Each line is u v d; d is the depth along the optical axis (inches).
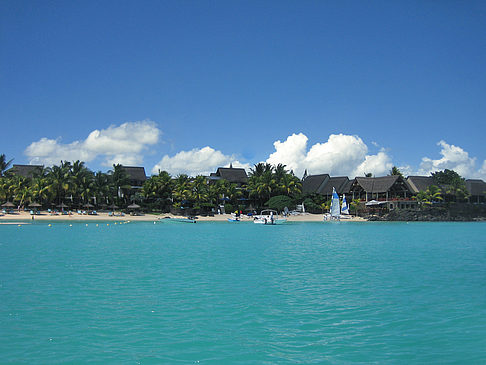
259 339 405.4
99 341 394.0
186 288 629.9
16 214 3046.3
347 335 420.2
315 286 654.5
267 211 3823.8
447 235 1899.6
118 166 3612.2
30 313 484.4
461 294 604.4
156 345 385.7
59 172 3253.0
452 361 357.4
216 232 2041.1
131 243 1371.8
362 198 3919.8
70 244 1306.6
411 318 481.4
